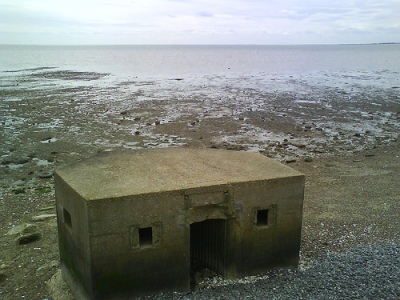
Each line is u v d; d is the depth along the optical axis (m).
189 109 28.23
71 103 30.44
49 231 10.55
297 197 7.57
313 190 13.71
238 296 6.78
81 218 6.50
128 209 6.48
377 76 56.31
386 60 107.75
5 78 48.69
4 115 25.66
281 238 7.64
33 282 8.23
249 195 7.23
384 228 10.47
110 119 24.72
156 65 81.69
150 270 6.82
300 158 17.56
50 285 7.96
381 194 13.27
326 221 11.02
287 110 28.48
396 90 39.81
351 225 10.72
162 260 6.86
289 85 44.09
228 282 7.40
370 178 14.98
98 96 34.34
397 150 19.03
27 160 16.75
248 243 7.43
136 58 116.38
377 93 37.59
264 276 7.57
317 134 21.95
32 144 19.16
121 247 6.56
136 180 7.14
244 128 22.81
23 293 7.84
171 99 32.84
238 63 90.69
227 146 19.05
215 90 39.25
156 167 7.94
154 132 21.59
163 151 9.20
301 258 8.58
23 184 14.12
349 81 48.84
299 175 7.51
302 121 25.06
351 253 8.72
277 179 7.35
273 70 68.19
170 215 6.77
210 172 7.64
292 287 7.05
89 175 7.41
